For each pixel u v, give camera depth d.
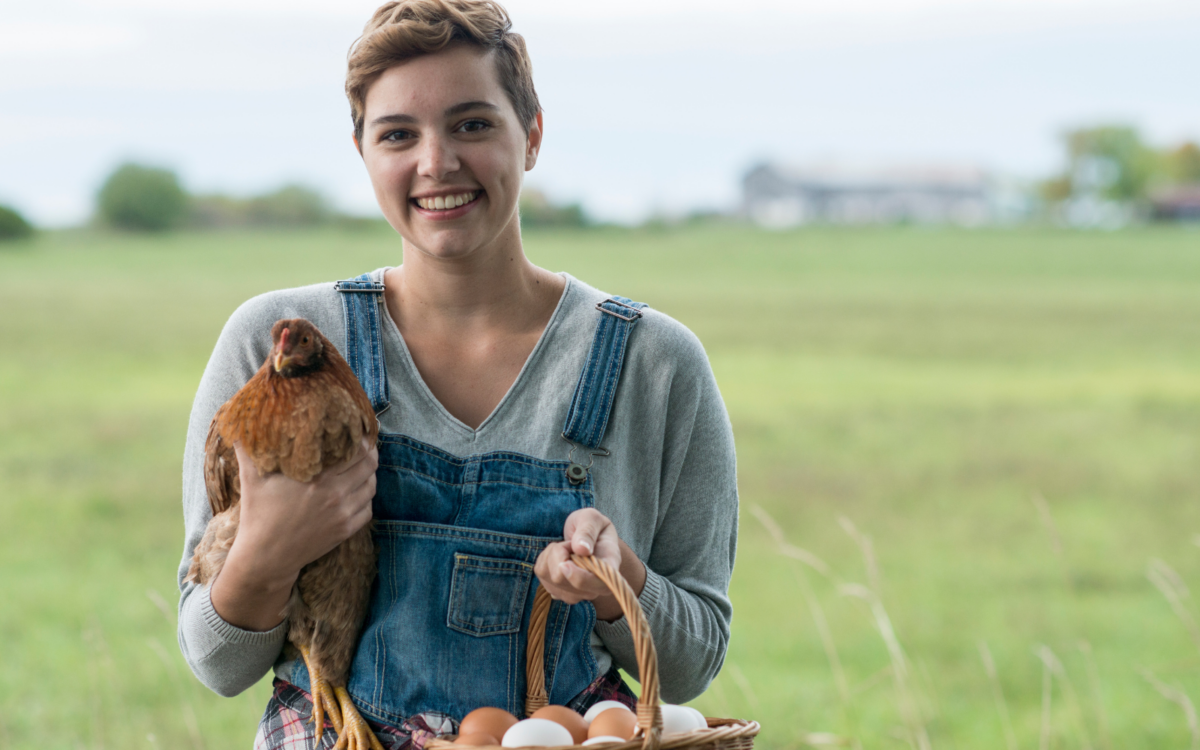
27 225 63.16
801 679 5.26
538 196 79.81
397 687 1.61
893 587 7.14
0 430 12.74
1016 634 6.19
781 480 10.57
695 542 1.87
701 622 1.81
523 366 1.78
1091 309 30.86
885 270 45.19
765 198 102.75
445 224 1.69
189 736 4.31
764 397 16.41
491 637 1.63
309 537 1.55
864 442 12.80
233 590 1.58
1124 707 4.94
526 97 1.78
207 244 60.19
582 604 1.72
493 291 1.81
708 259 50.22
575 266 45.56
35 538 8.05
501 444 1.72
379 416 1.72
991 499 9.95
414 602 1.63
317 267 45.03
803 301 33.22
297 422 1.53
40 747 4.16
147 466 10.95
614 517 1.75
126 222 74.75
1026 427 13.95
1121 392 17.05
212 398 1.79
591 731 1.55
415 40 1.65
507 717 1.56
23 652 5.44
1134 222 87.19
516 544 1.65
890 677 5.26
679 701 1.91
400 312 1.84
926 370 19.56
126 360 19.45
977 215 101.81
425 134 1.67
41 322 25.47
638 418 1.81
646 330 1.83
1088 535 8.68
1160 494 10.20
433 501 1.67
